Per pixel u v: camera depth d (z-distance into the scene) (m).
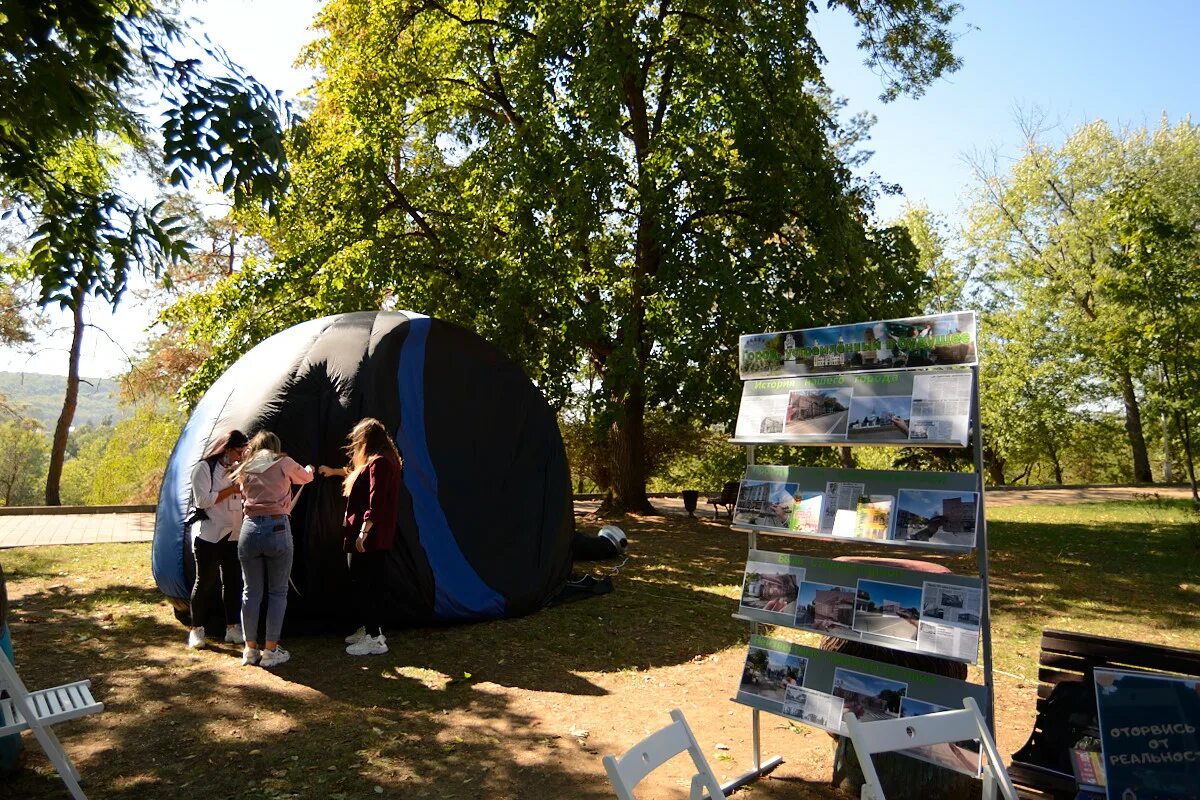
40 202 6.41
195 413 8.49
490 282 15.78
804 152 15.81
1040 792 3.99
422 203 17.39
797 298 16.14
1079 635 4.28
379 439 6.95
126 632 7.37
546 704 5.86
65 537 14.21
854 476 4.37
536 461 9.04
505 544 8.41
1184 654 3.94
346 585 7.39
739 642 7.75
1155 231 16.03
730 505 17.53
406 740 5.05
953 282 36.97
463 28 17.81
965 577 3.94
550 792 4.39
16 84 5.45
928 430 4.00
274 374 8.00
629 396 17.98
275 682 6.12
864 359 4.38
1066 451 47.56
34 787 4.25
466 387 8.60
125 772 4.48
